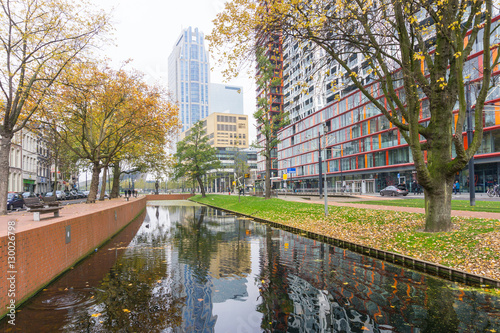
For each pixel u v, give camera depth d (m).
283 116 28.72
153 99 22.94
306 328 4.59
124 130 25.56
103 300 5.92
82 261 9.48
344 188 46.94
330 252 10.47
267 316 5.09
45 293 6.36
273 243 12.41
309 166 70.62
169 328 4.64
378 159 49.47
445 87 9.75
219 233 15.68
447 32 9.08
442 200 10.15
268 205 26.22
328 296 6.02
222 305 5.60
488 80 9.24
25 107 16.59
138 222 22.20
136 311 5.34
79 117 21.16
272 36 10.62
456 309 5.27
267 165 31.00
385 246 10.12
